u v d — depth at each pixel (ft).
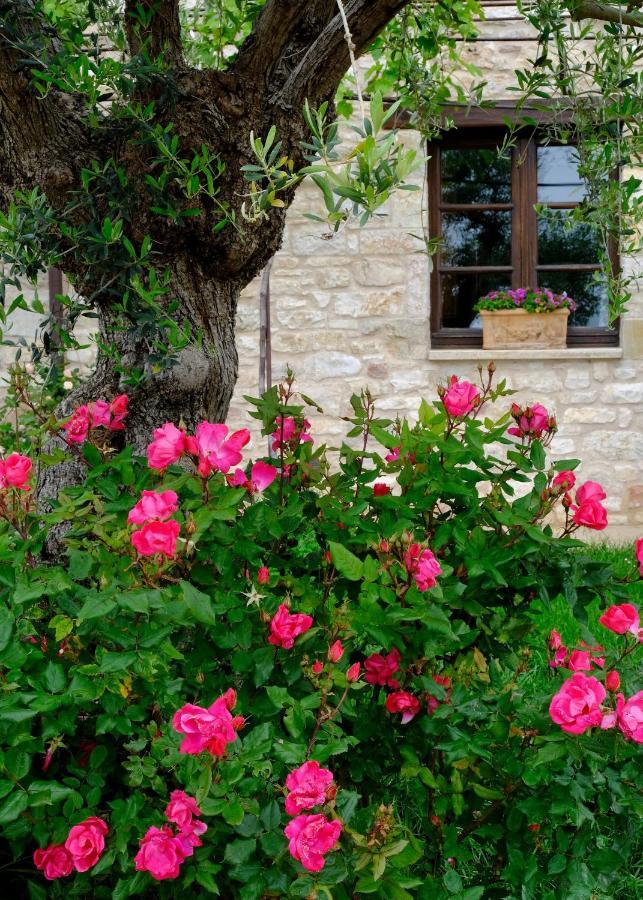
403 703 6.22
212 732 4.56
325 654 5.95
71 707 5.24
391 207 21.06
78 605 5.50
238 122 7.91
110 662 5.03
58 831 5.22
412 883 5.05
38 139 7.75
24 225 7.09
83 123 7.78
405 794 8.18
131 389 8.73
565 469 6.48
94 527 5.89
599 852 5.73
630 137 9.23
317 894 4.98
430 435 6.63
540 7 8.72
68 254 8.08
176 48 8.01
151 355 7.68
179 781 5.26
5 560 5.74
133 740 5.47
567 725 5.12
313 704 5.40
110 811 5.81
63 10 10.21
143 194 7.93
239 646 5.89
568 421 21.30
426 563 5.58
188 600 4.96
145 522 5.28
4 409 15.87
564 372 21.25
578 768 5.52
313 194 21.07
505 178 21.84
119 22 9.20
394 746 6.63
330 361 21.38
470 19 12.72
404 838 5.23
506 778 5.93
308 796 4.61
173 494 5.52
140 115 7.37
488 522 6.64
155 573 5.17
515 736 5.96
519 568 6.48
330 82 8.09
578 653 6.02
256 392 21.48
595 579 6.35
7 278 7.27
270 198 5.81
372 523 6.57
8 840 5.82
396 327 21.24
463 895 5.41
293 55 8.26
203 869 5.00
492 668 6.76
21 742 5.07
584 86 17.94
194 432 8.98
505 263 22.08
